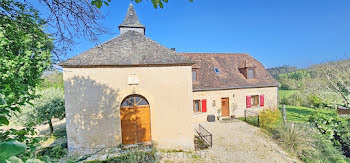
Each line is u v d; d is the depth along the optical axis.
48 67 5.07
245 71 15.46
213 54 17.14
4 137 1.95
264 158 7.62
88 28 3.51
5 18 3.25
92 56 7.45
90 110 7.24
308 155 7.95
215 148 8.52
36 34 3.97
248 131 11.13
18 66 3.59
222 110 14.30
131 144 7.91
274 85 15.63
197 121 13.29
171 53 8.45
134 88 7.68
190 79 8.23
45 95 11.01
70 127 7.07
